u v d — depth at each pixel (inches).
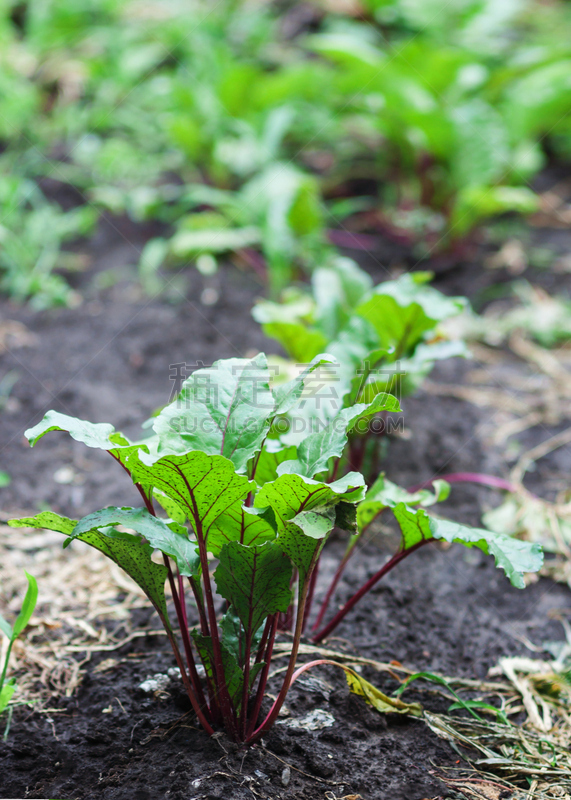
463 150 151.9
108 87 198.5
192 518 48.1
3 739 54.4
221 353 125.6
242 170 162.1
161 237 165.0
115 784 48.8
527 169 163.9
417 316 76.4
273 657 61.2
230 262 155.5
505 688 65.2
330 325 89.1
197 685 52.9
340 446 47.6
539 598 79.4
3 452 101.0
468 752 55.6
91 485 95.7
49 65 208.8
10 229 154.4
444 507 92.5
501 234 169.0
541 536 86.8
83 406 110.6
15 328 133.6
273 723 52.3
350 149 189.2
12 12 233.0
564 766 55.2
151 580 50.2
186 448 47.8
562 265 154.3
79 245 163.8
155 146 189.6
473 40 182.9
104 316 138.0
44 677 62.5
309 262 148.3
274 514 47.8
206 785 47.2
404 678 63.9
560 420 110.9
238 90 168.1
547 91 160.4
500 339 133.3
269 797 47.1
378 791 49.6
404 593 77.1
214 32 205.2
